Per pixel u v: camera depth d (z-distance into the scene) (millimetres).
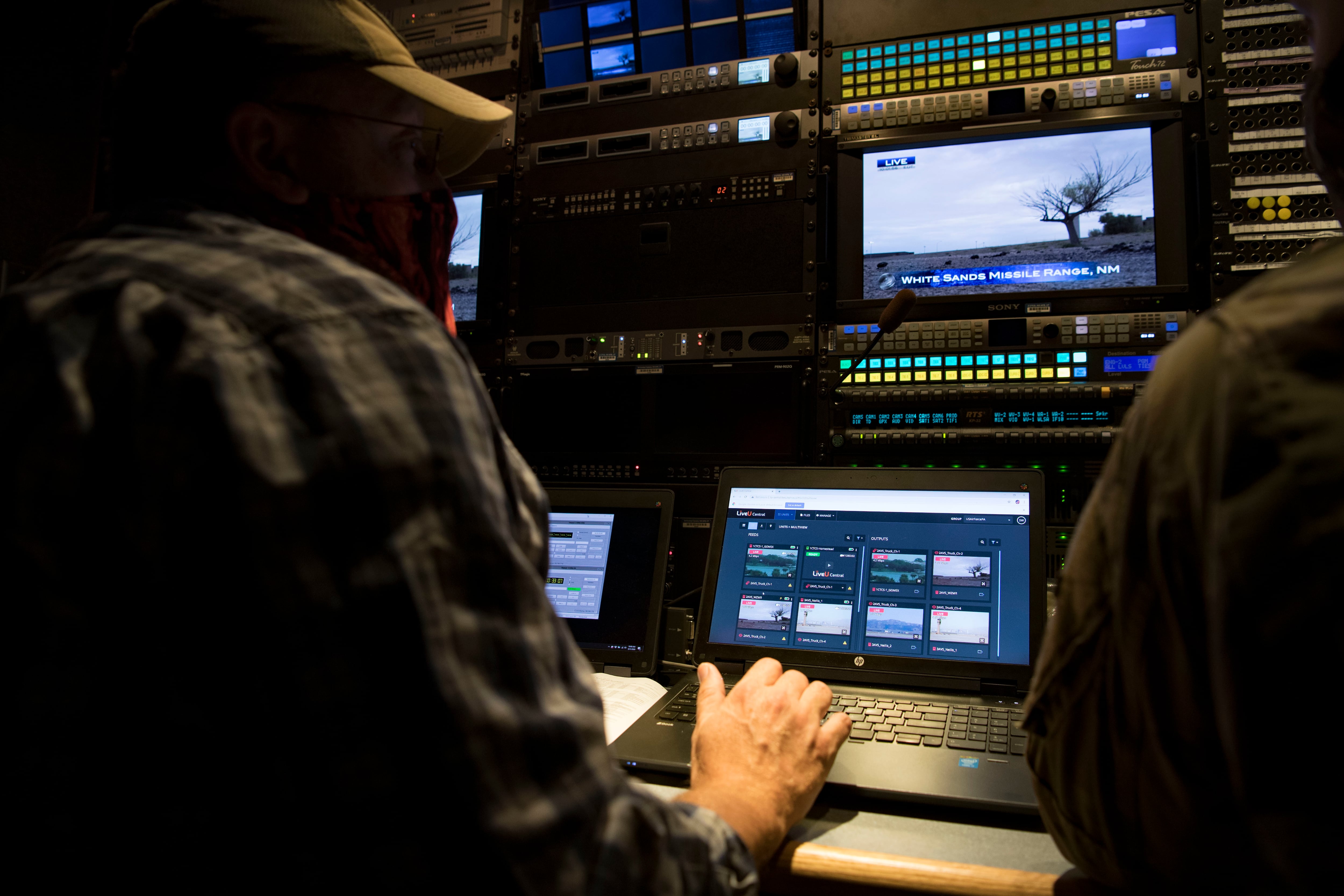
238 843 397
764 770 691
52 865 403
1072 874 637
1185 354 431
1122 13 1431
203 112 563
